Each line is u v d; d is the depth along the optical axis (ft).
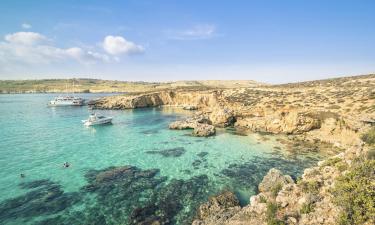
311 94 210.79
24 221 65.16
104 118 213.25
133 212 67.26
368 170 47.91
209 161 111.34
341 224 41.14
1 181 90.27
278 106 191.62
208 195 78.43
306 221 45.78
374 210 39.68
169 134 169.58
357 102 154.71
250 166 104.63
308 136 149.69
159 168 102.58
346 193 44.73
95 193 80.43
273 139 149.38
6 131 181.06
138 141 150.41
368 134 71.61
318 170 63.26
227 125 190.49
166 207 70.85
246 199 76.33
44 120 232.94
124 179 91.04
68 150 131.23
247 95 265.13
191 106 320.91
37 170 101.55
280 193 56.59
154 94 375.45
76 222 64.44
